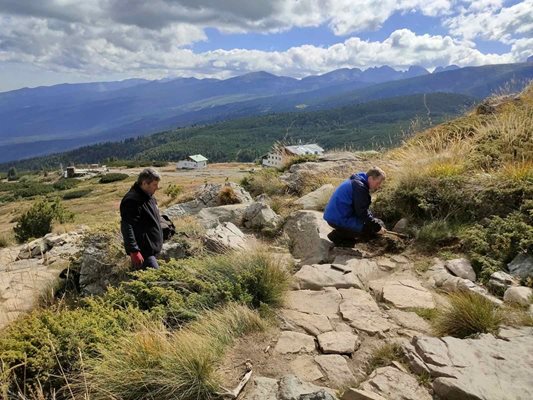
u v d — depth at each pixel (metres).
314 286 4.82
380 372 3.03
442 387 2.72
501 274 4.56
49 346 3.54
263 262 4.82
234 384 2.96
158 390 2.88
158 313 4.02
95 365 3.20
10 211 49.12
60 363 3.47
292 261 6.01
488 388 2.65
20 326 4.09
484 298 3.93
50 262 9.83
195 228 7.41
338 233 6.10
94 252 6.99
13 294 7.17
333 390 2.94
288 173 12.05
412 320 3.94
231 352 3.39
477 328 3.52
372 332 3.73
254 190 11.78
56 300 6.81
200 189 11.85
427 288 4.72
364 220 5.89
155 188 5.43
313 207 8.41
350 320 3.93
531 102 11.53
